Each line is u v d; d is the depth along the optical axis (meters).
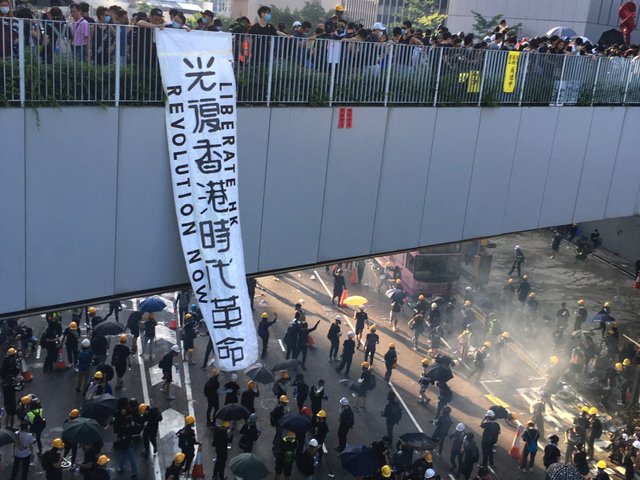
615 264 38.59
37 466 17.73
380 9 64.69
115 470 17.97
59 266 12.81
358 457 16.66
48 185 12.38
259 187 15.35
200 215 14.02
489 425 18.88
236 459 16.30
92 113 12.61
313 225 16.58
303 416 18.03
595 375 24.72
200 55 13.47
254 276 15.87
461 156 19.27
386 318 29.09
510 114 20.08
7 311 12.38
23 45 11.66
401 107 17.47
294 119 15.53
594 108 22.50
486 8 51.22
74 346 22.14
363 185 17.27
